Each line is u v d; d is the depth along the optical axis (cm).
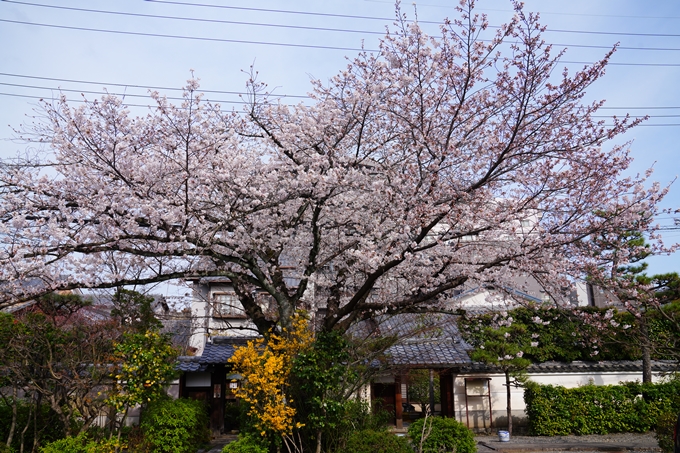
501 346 1357
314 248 859
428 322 1196
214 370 1537
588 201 735
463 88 718
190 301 1291
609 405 1430
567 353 1587
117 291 1121
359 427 854
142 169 749
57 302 1098
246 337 1591
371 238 780
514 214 722
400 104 759
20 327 895
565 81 668
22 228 714
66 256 756
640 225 728
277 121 831
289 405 793
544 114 698
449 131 711
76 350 891
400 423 1445
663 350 1144
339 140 820
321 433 784
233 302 1627
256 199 796
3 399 1018
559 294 809
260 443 762
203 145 765
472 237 811
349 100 788
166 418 1007
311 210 909
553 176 726
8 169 753
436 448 821
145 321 1095
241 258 852
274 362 739
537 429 1415
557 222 759
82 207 739
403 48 723
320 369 777
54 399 884
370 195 793
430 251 777
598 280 756
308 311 1005
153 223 742
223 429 1511
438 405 1914
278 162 819
